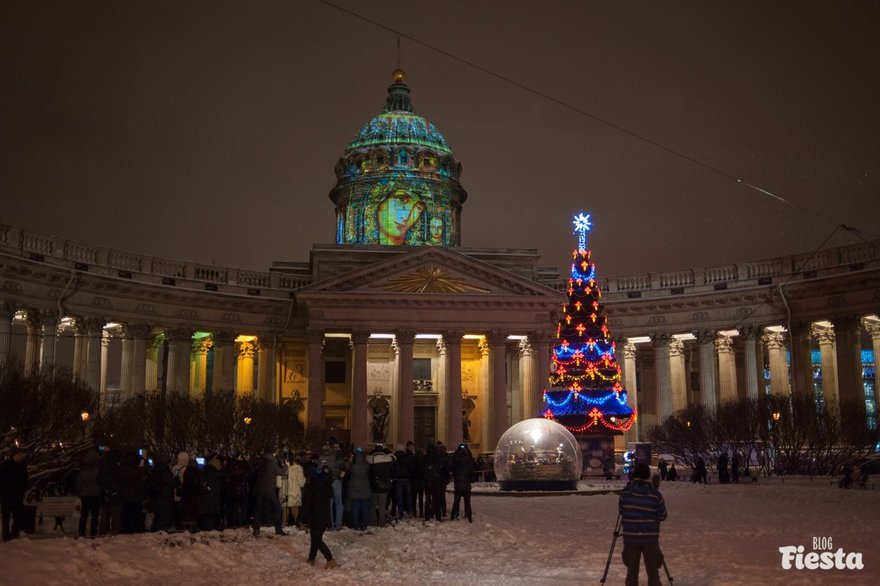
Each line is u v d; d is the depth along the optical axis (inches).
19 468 970.7
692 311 3120.1
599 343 2160.4
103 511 1084.5
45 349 2561.5
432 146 3796.8
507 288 3144.7
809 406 2292.1
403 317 3105.3
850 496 1539.1
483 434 3179.1
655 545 642.2
